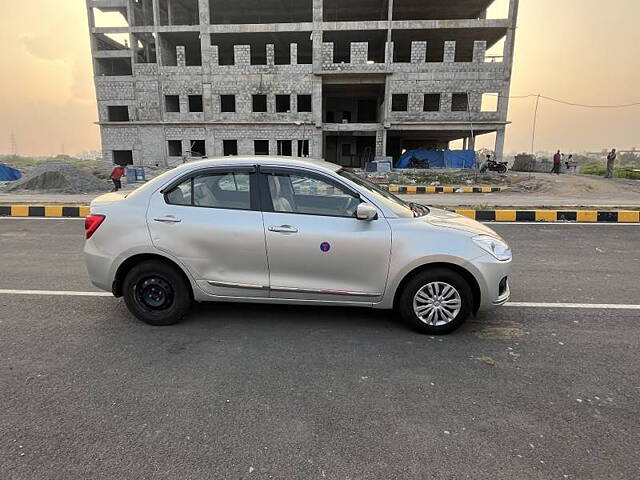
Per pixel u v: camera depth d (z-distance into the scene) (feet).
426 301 13.32
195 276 13.60
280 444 8.43
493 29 117.29
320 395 10.12
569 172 110.63
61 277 19.38
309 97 141.69
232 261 13.47
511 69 115.96
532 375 11.03
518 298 16.71
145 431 8.80
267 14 139.44
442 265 13.20
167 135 126.52
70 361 11.69
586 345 12.73
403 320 13.73
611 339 13.14
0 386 10.43
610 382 10.70
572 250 24.50
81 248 25.05
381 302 13.42
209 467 7.82
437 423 9.09
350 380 10.78
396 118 120.47
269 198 13.52
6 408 9.54
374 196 13.47
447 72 116.98
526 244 26.02
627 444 8.43
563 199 49.83
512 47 115.03
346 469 7.78
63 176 62.59
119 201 14.17
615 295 17.06
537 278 19.30
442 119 119.34
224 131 125.18
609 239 27.30
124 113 141.79
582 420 9.19
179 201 13.79
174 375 11.00
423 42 116.06
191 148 126.93
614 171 97.09
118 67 144.46
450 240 12.95
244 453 8.18
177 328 13.88
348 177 13.89
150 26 128.16
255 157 14.07
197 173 13.84
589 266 21.26
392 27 116.26
